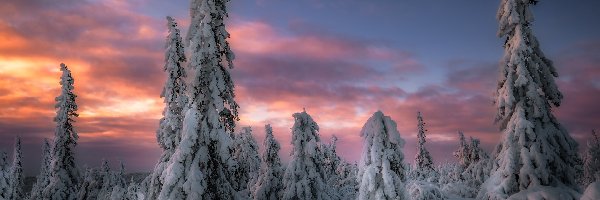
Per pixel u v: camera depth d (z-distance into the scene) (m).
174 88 24.48
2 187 33.53
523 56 20.94
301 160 31.91
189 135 18.33
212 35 19.25
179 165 17.97
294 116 32.91
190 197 17.39
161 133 24.05
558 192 18.33
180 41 25.20
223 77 20.08
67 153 37.69
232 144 19.27
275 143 35.22
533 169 19.56
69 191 36.53
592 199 7.42
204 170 18.48
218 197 19.05
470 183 34.88
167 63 25.00
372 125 19.11
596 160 48.78
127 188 34.09
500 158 21.14
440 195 31.47
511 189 19.95
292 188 30.91
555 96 20.77
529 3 21.23
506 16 21.70
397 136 18.66
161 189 19.77
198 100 19.28
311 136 32.31
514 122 20.73
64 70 38.66
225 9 20.23
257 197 33.03
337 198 35.66
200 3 19.83
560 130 20.62
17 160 51.78
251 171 43.97
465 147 45.59
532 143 20.14
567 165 19.98
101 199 34.56
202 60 19.27
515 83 20.59
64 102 37.91
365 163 18.86
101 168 37.12
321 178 32.50
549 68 21.30
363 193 18.48
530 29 21.33
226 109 20.16
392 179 18.14
